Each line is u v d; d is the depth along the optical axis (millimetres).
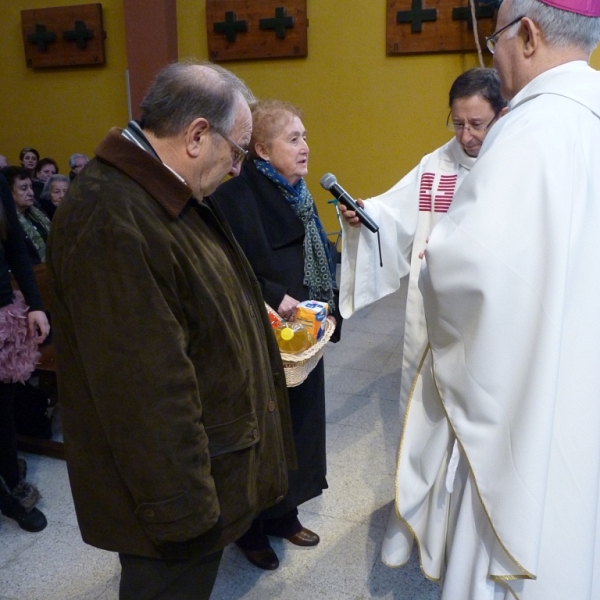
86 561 2055
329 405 3227
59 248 1074
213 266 1218
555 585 1266
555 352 1162
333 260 2035
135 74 6094
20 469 2457
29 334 2137
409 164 6152
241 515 1268
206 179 1215
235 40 6164
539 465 1192
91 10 6539
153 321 1035
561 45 1260
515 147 1186
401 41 5777
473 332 1240
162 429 1053
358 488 2467
